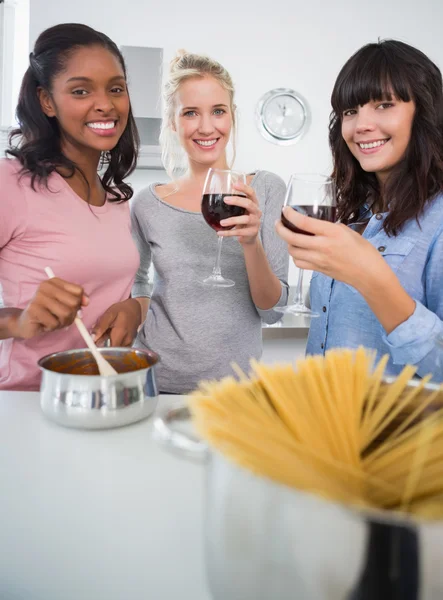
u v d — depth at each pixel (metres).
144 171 3.20
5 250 1.13
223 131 1.41
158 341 1.38
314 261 0.70
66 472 0.62
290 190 0.88
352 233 0.68
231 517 0.32
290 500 0.29
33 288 1.12
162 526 0.51
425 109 0.95
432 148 0.95
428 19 3.24
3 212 1.08
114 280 1.24
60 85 1.08
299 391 0.44
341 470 0.34
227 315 1.36
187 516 0.53
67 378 0.72
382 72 0.93
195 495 0.57
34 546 0.48
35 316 0.84
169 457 0.66
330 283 1.08
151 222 1.45
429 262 0.92
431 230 0.94
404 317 0.72
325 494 0.30
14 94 3.13
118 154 1.33
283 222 0.75
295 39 3.15
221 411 0.41
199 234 1.40
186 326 1.36
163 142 1.67
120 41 2.98
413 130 0.97
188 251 1.39
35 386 1.14
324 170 3.31
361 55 0.98
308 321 2.34
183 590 0.42
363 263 0.67
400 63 0.93
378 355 0.98
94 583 0.43
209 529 0.35
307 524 0.28
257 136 3.21
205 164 1.47
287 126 3.21
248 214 1.05
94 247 1.17
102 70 1.08
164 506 0.55
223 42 3.08
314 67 3.19
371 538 0.27
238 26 3.08
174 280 1.38
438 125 0.95
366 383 0.47
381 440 0.45
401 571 0.27
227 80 1.40
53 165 1.14
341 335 1.04
